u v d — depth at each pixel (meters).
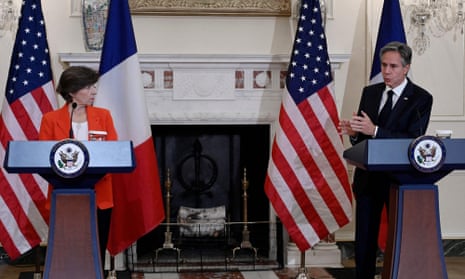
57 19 6.13
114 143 3.62
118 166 3.58
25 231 5.45
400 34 5.78
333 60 6.14
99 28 6.05
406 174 3.76
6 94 5.47
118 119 5.28
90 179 3.67
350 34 6.38
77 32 6.16
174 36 6.23
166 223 6.28
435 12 6.43
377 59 5.84
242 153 6.77
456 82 6.49
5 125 5.41
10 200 5.43
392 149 3.65
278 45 6.30
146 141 5.27
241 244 6.24
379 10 6.33
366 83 6.38
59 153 3.51
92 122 4.20
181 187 6.76
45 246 6.18
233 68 6.21
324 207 5.57
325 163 5.57
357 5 6.39
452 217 6.58
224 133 6.75
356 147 3.89
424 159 3.63
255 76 6.25
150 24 6.21
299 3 6.21
